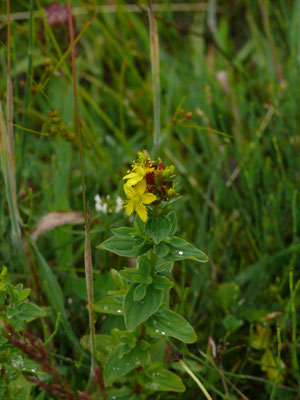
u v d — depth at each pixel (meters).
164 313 0.41
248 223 0.59
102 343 0.45
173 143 0.72
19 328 0.40
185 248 0.38
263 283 0.56
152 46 0.52
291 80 0.72
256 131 0.67
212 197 0.67
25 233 0.52
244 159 0.67
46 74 0.56
